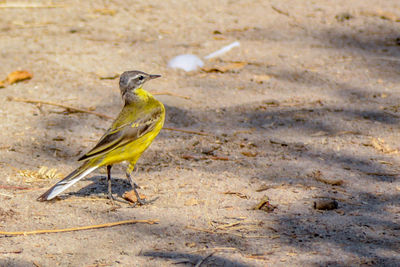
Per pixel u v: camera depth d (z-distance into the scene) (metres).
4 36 19.17
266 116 13.45
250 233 8.15
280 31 19.95
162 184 10.00
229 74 16.28
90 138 12.20
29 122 12.90
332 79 15.83
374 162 11.00
